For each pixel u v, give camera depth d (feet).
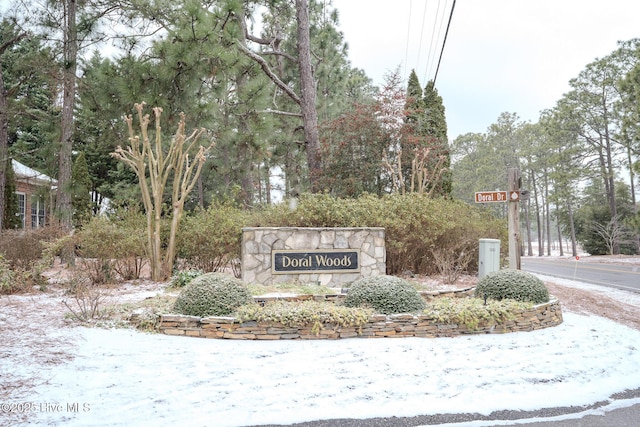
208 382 14.90
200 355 17.58
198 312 21.03
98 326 20.95
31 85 65.77
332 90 83.51
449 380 15.51
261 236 31.53
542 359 17.89
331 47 80.74
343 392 14.38
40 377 14.55
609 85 111.96
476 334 21.48
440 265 36.17
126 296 27.78
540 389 15.07
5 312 23.25
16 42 53.01
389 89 55.16
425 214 35.96
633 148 100.17
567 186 127.13
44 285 31.50
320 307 21.48
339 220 35.12
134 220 38.37
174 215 35.12
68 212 44.01
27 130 80.12
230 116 53.36
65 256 39.32
